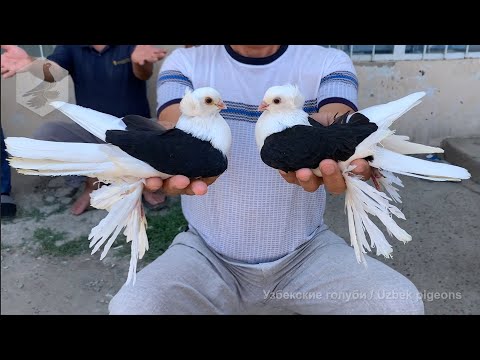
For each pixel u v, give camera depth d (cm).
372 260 172
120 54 335
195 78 190
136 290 157
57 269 292
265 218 180
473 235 302
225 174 179
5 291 273
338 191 156
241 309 192
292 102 161
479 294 253
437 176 150
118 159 147
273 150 154
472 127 404
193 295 164
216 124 159
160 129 167
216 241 186
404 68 393
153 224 330
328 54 193
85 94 346
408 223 317
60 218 346
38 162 148
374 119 162
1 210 343
